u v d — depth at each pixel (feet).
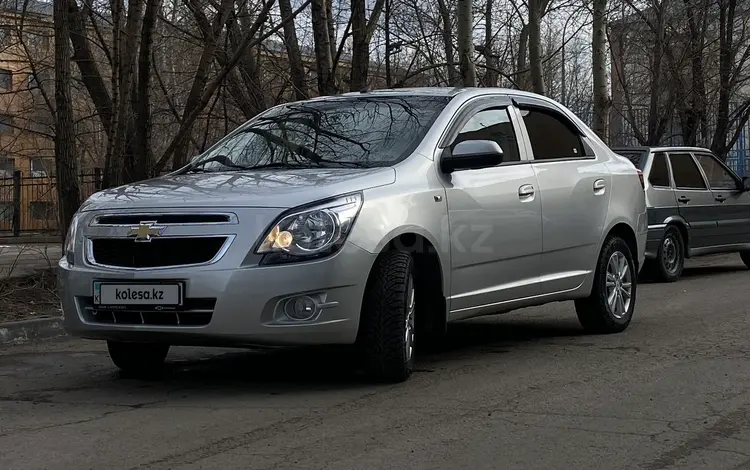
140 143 38.17
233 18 39.63
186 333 17.62
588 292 25.17
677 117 73.82
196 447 15.15
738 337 24.81
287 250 17.56
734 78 71.67
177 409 17.85
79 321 18.65
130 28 36.01
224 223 17.76
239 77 46.11
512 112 23.80
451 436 15.49
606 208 25.63
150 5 36.99
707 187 44.16
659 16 65.98
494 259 21.80
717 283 40.24
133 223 18.34
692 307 31.68
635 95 73.51
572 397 18.20
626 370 20.75
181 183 19.89
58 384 20.84
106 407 18.25
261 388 19.56
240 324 17.42
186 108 38.60
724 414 16.80
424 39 52.13
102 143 59.98
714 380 19.53
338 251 17.87
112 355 21.22
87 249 18.79
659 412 16.98
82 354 25.31
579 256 24.67
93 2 41.29
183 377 21.22
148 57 37.37
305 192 18.20
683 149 43.80
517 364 21.74
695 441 15.15
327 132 21.98
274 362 22.84
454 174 21.09
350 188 18.56
